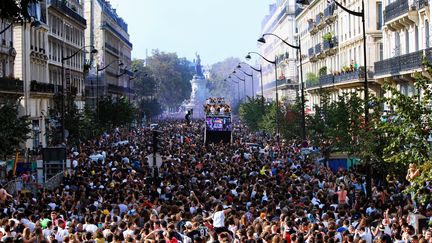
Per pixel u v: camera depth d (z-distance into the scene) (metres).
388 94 66.56
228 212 28.94
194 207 32.16
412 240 22.88
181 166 52.47
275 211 29.89
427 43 54.66
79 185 40.50
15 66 84.25
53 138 81.81
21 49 84.31
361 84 76.06
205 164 54.59
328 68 99.38
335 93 90.75
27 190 41.94
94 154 66.62
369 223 27.05
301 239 22.94
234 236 26.08
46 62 96.88
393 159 28.31
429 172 25.70
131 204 32.59
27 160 63.28
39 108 91.06
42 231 24.80
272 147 75.19
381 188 38.53
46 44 96.75
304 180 42.84
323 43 99.25
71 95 90.88
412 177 26.80
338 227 26.95
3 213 29.91
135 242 23.34
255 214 29.84
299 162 55.88
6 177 50.56
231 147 78.62
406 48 61.09
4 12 37.25
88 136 87.50
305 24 121.00
